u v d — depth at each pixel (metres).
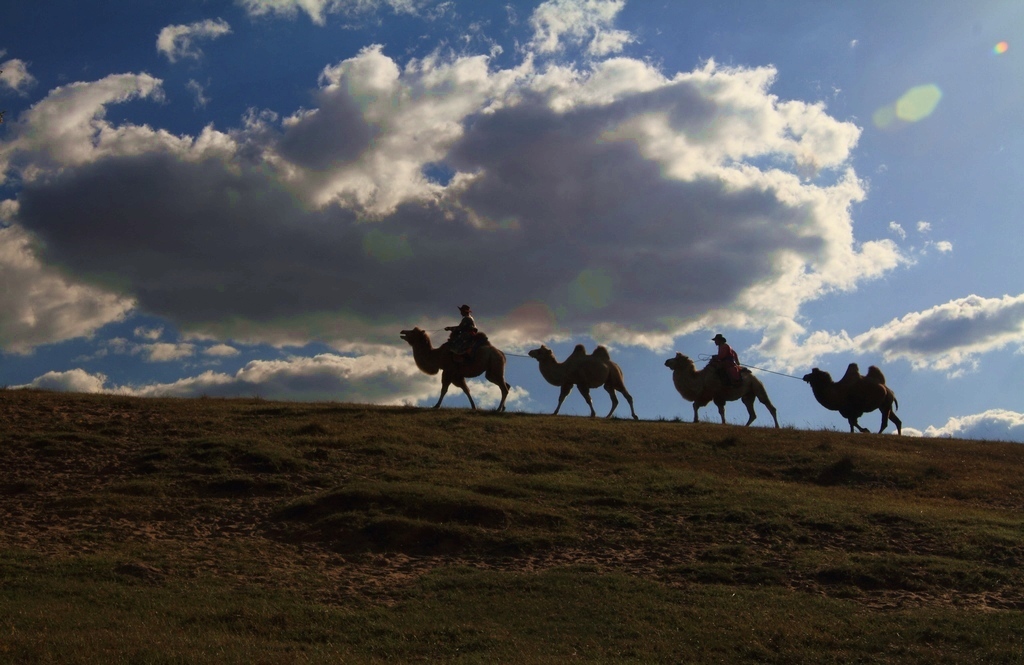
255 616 13.23
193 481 21.22
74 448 23.45
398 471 22.72
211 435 25.25
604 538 18.55
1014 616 14.21
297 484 21.48
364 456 24.08
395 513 18.97
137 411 28.16
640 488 22.06
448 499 19.48
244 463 22.66
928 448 29.23
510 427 28.23
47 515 18.80
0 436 24.03
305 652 11.75
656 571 16.62
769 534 18.80
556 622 13.60
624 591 15.09
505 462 24.39
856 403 33.66
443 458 24.31
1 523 18.25
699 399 32.97
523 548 17.67
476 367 31.27
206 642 11.73
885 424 34.16
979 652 12.60
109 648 11.02
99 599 13.70
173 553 16.78
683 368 33.31
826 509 20.59
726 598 14.86
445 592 15.01
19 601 13.28
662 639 12.95
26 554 16.06
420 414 29.69
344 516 18.67
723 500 21.08
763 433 29.52
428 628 13.16
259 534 18.41
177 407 29.25
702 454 26.56
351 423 27.67
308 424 26.83
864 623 13.77
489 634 12.89
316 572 16.23
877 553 17.98
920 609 14.73
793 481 24.59
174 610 13.36
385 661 11.67
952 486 24.55
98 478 21.56
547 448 25.83
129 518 18.88
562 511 20.02
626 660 12.01
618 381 33.34
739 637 13.02
